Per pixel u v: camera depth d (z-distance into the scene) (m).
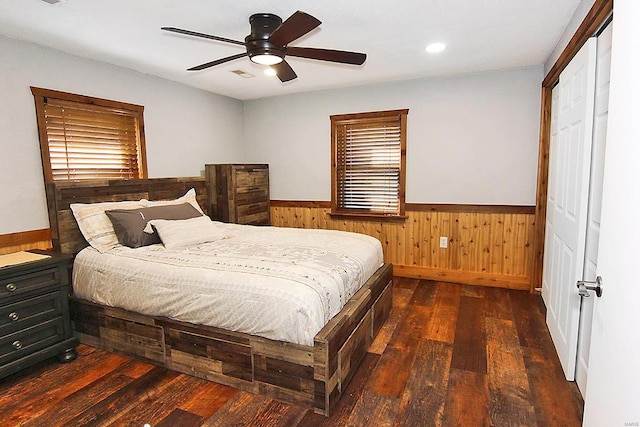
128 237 2.98
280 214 5.23
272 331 2.08
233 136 5.14
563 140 2.75
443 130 4.21
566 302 2.46
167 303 2.39
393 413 2.02
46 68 3.00
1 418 1.99
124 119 3.68
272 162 5.21
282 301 2.06
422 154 4.33
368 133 4.62
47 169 3.03
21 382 2.33
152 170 3.98
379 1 2.26
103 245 2.95
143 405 2.10
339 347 2.13
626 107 1.03
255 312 2.12
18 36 2.77
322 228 5.00
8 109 2.78
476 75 4.00
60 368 2.50
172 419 1.98
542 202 3.76
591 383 1.25
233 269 2.38
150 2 2.24
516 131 3.91
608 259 1.13
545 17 2.52
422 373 2.41
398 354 2.66
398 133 4.45
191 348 2.37
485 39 2.95
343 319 2.23
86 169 3.36
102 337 2.72
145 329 2.52
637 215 0.95
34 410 2.06
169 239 2.98
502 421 1.95
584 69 2.18
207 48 3.06
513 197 4.00
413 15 2.47
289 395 2.10
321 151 4.88
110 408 2.07
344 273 2.48
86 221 3.02
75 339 2.64
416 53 3.29
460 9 2.38
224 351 2.25
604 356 1.14
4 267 2.29
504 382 2.30
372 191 4.69
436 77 4.15
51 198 2.96
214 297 2.24
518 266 4.05
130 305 2.54
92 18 2.46
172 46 3.01
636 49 0.98
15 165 2.84
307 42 2.96
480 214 4.15
